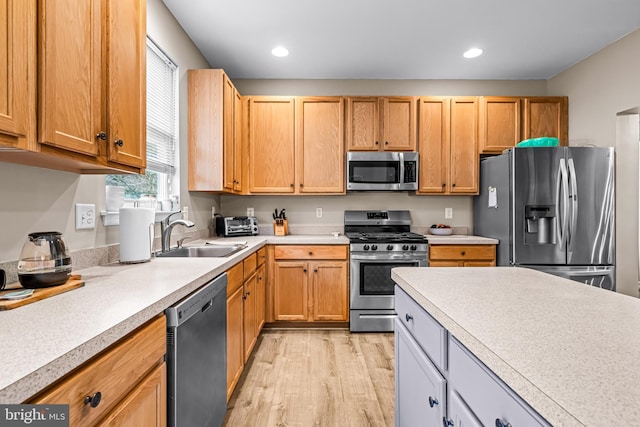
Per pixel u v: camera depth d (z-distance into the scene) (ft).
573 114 11.03
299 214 12.23
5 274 3.50
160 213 7.38
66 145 3.37
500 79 12.21
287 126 11.14
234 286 6.52
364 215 12.12
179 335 3.73
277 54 10.18
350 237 10.70
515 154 9.46
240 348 7.00
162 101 7.88
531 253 9.45
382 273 10.24
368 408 6.29
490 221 10.80
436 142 11.24
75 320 2.71
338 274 10.31
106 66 4.09
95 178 5.35
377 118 11.18
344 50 9.95
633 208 9.52
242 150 11.05
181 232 8.59
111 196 5.75
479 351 2.28
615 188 9.55
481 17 8.29
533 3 7.73
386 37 9.21
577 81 10.87
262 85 12.08
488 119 11.24
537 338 2.34
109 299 3.33
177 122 8.39
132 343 2.87
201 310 4.43
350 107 11.17
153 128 7.47
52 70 3.18
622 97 9.37
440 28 8.78
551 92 12.04
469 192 11.30
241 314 7.08
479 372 2.45
